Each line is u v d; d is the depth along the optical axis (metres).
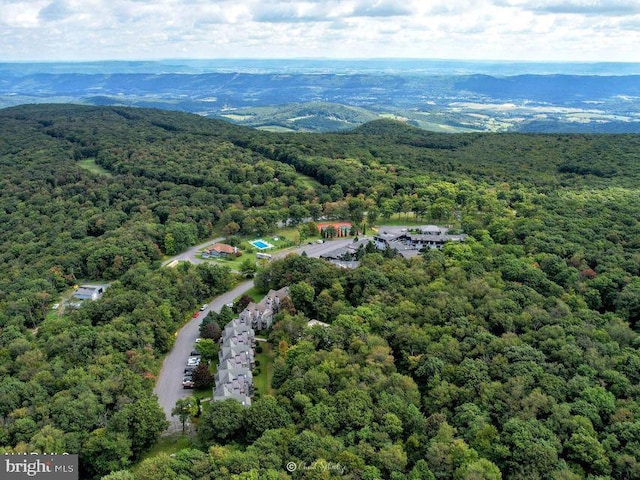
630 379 148.12
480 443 127.44
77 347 177.00
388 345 174.88
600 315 185.88
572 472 117.50
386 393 145.25
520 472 119.44
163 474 118.12
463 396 145.88
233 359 177.25
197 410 158.62
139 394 155.12
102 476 130.38
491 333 176.38
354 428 134.75
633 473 115.88
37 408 143.12
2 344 190.88
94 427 142.00
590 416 133.38
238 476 115.19
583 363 152.75
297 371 160.38
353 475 117.19
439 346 165.88
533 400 137.12
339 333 179.62
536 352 157.25
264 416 139.50
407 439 133.00
